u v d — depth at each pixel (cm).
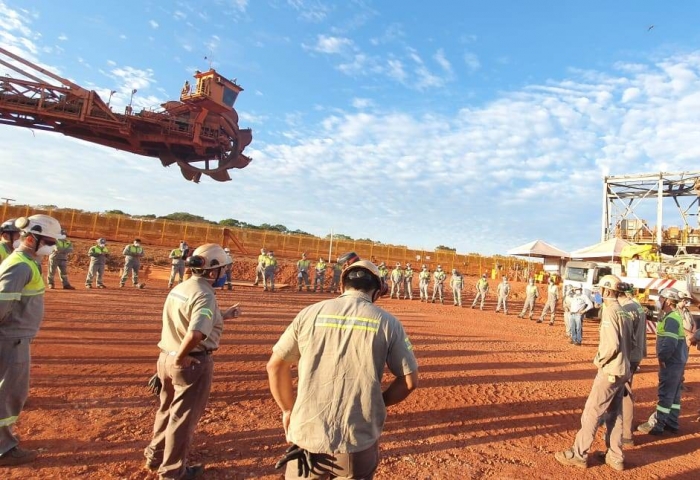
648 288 1400
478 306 2183
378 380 194
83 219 3362
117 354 677
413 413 516
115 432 405
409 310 1667
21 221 346
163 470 308
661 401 510
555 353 962
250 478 338
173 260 1664
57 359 626
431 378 668
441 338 1034
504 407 560
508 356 882
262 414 475
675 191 2966
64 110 2089
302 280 2183
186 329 308
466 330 1216
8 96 2028
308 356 198
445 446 432
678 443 487
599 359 405
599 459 430
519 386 661
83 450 364
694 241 2634
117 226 3431
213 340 322
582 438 411
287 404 212
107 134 2219
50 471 327
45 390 497
